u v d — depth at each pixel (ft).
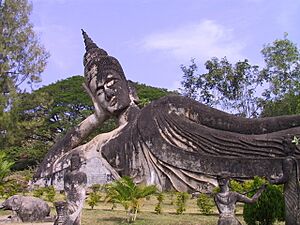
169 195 72.84
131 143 63.82
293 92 121.19
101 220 49.49
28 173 116.57
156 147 61.52
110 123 131.03
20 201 51.21
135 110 67.97
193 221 49.88
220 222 39.55
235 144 58.59
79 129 70.03
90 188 63.21
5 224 49.19
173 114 62.39
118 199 51.70
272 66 129.29
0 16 126.21
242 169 56.44
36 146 154.10
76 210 36.40
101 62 69.97
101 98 68.95
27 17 128.77
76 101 163.12
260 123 59.93
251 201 40.06
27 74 127.54
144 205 62.34
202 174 58.70
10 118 123.54
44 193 66.69
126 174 63.31
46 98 145.48
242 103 136.87
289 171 40.52
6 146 130.52
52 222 50.98
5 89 126.62
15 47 125.18
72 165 37.50
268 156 57.11
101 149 65.36
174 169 60.29
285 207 41.04
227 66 136.36
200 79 138.21
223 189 40.22
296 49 127.95
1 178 77.00
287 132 57.93
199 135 60.18
